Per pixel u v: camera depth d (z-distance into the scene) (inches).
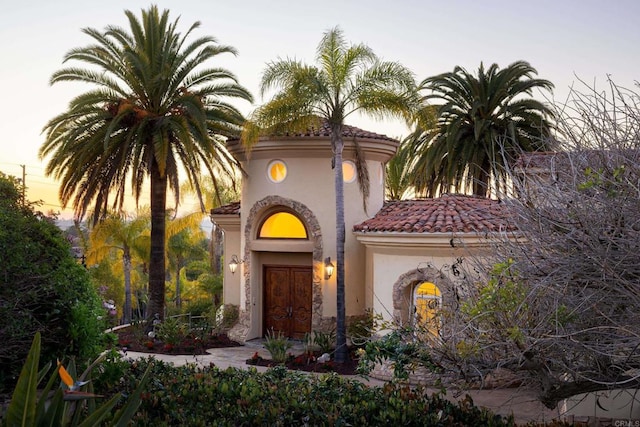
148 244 1451.8
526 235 228.8
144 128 778.8
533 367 241.3
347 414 323.0
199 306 1206.9
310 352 689.0
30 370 194.7
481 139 964.0
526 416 446.0
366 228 658.8
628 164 209.9
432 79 985.5
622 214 199.6
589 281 210.8
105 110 777.6
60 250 347.3
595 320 217.2
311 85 652.1
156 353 716.7
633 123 216.7
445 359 268.7
